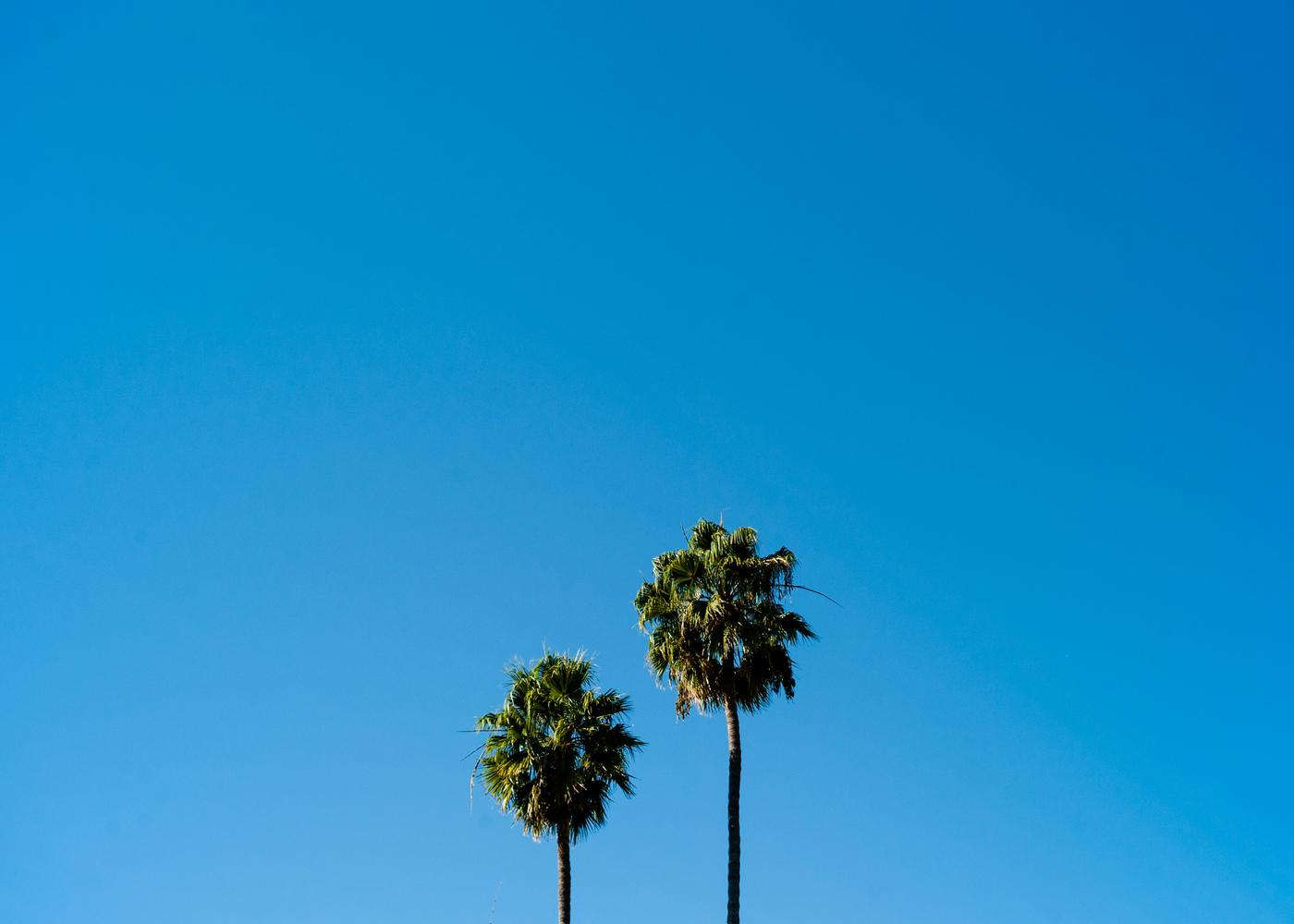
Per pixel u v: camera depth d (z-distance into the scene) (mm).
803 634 39656
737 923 34688
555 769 39250
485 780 39719
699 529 41531
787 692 38875
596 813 39406
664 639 39281
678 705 38938
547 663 42125
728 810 36719
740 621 38844
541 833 38812
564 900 37562
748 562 39875
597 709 40812
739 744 37906
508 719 40625
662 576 40875
